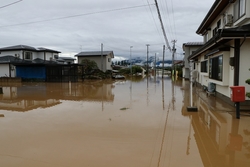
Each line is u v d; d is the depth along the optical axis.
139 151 3.46
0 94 11.70
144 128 4.78
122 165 2.96
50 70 21.89
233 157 3.19
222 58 7.21
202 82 13.17
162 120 5.49
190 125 4.96
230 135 4.16
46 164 3.03
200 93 11.11
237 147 3.57
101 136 4.25
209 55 9.18
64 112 6.69
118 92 12.34
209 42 7.12
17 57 26.80
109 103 8.41
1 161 3.15
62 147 3.67
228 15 8.30
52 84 18.84
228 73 7.11
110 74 30.28
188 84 17.97
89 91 13.03
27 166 2.97
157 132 4.47
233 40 6.42
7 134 4.45
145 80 24.92
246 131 4.40
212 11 10.12
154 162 3.05
